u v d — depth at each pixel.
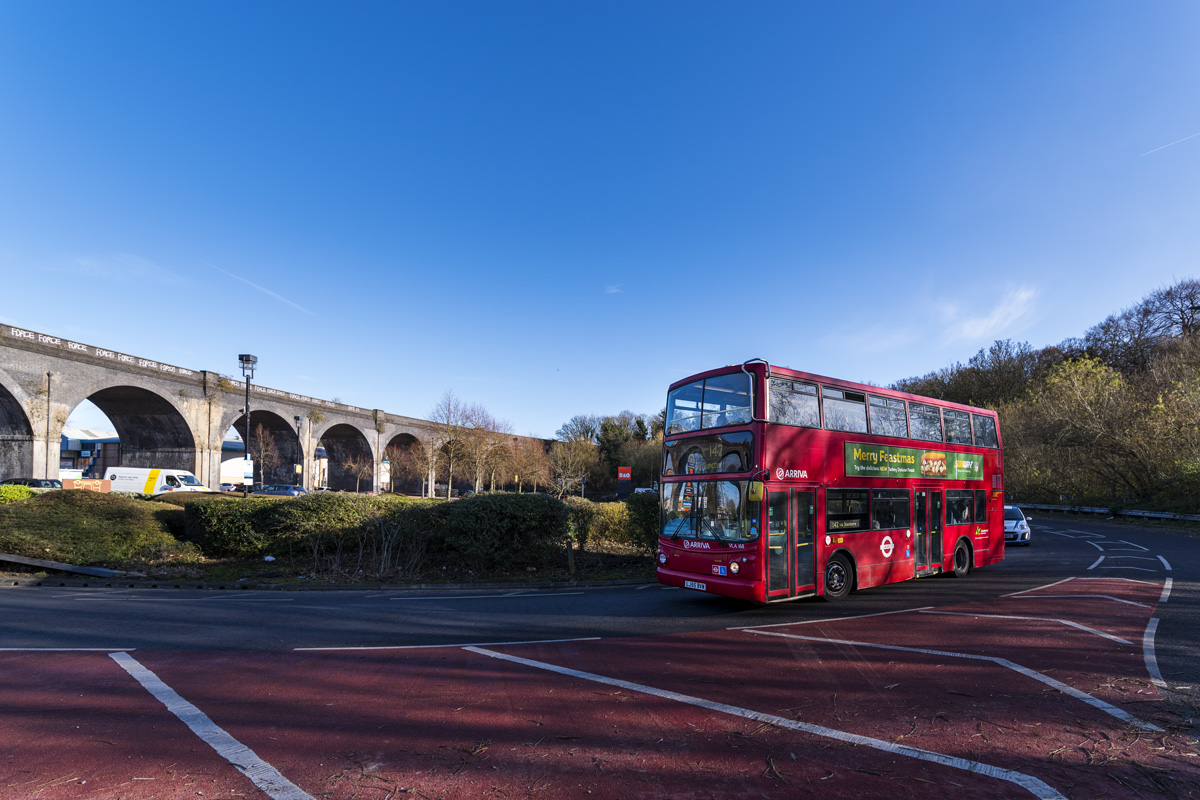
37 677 5.96
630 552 16.89
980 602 10.20
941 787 3.73
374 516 14.92
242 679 5.91
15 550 13.54
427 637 7.86
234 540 15.17
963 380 55.69
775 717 4.88
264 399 47.22
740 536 9.38
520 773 3.89
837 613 9.45
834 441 10.67
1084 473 39.31
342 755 4.16
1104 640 7.41
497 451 55.00
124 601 10.63
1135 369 44.84
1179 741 4.46
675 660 6.63
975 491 14.05
